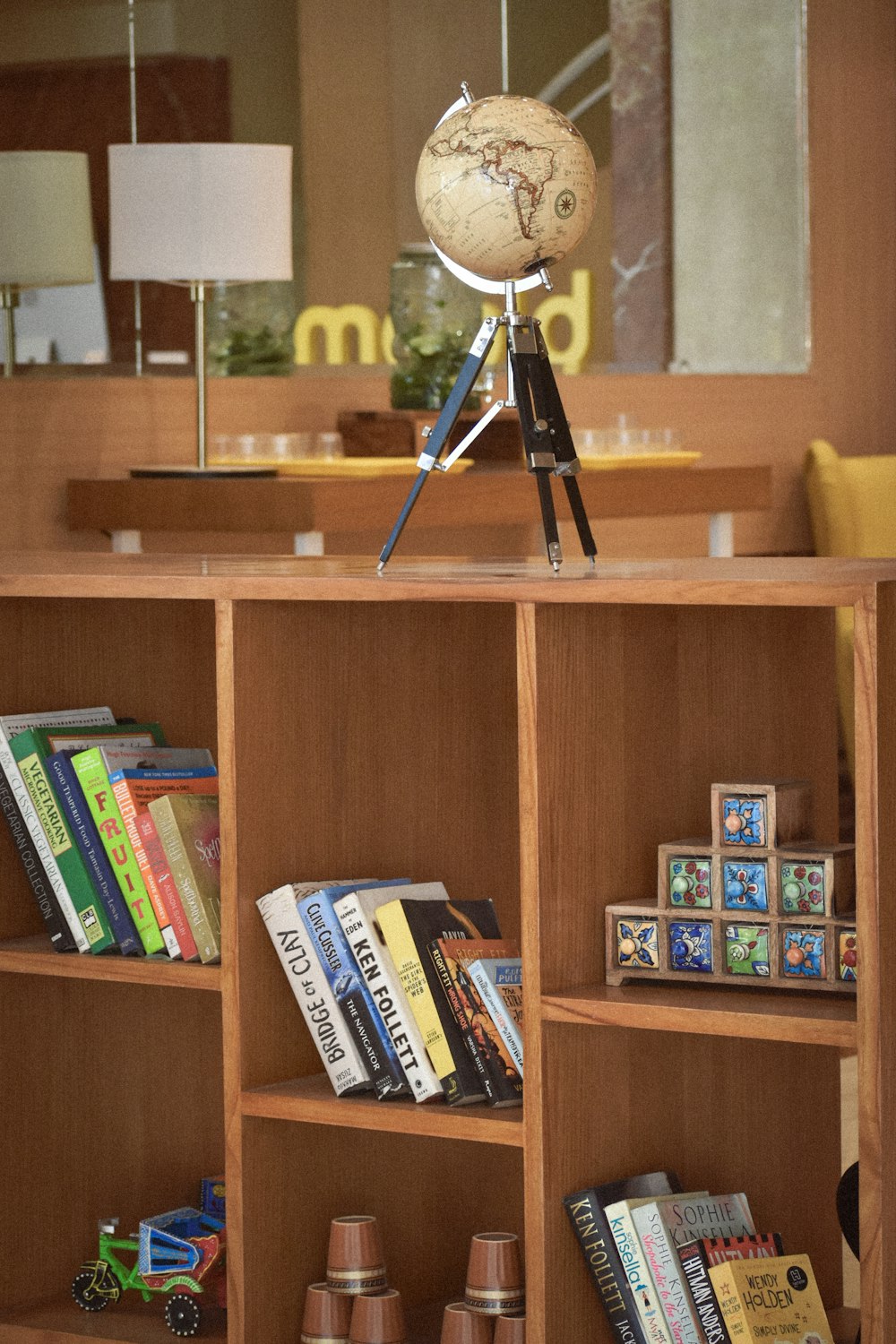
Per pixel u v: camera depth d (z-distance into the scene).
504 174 2.34
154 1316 2.76
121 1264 2.81
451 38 6.22
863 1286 2.10
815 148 7.06
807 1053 2.75
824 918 2.26
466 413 5.02
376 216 6.03
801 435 7.04
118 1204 2.96
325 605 2.59
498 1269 2.48
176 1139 3.04
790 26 6.93
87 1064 2.91
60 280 4.75
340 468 4.68
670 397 6.53
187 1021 3.04
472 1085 2.40
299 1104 2.44
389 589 2.31
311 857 2.58
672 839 2.55
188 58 5.57
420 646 2.74
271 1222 2.53
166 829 2.56
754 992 2.30
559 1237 2.34
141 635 3.00
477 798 2.83
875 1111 2.09
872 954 2.09
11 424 4.66
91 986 2.92
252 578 2.41
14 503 4.67
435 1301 2.79
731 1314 2.30
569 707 2.34
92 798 2.63
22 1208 2.83
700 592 2.14
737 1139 2.62
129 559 3.00
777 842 2.31
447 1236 2.82
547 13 6.41
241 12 5.70
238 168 4.62
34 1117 2.84
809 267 7.06
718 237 6.80
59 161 4.75
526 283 2.45
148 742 2.84
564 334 6.38
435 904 2.50
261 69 5.75
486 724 2.85
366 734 2.66
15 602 2.81
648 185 6.62
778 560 2.70
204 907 2.54
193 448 5.17
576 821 2.36
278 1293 2.54
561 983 2.33
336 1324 2.54
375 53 6.03
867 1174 2.10
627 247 6.56
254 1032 2.50
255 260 4.64
